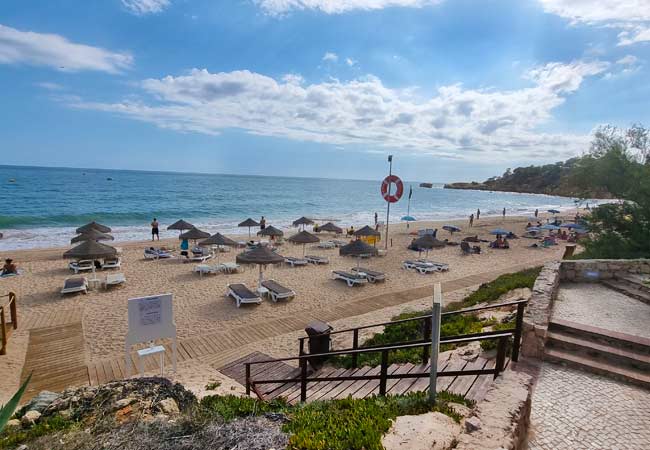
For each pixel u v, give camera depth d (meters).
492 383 3.98
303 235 20.06
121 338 9.52
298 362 7.96
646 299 7.13
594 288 8.13
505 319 7.64
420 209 66.75
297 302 13.02
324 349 7.28
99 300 12.78
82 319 10.88
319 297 13.67
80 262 17.08
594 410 4.13
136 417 3.96
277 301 13.05
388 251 24.14
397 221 45.03
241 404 4.70
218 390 6.51
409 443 2.90
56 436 3.61
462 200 97.56
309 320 11.12
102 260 17.78
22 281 14.93
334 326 10.49
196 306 12.32
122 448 3.24
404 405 3.71
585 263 8.62
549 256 23.03
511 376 4.11
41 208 40.19
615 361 5.05
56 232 27.75
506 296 10.61
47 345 9.01
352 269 17.94
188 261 19.31
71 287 13.22
